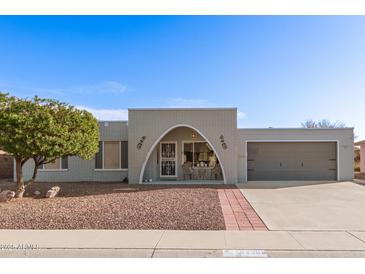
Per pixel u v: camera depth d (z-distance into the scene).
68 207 10.17
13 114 10.84
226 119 17.52
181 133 19.28
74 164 19.47
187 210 9.60
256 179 19.92
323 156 19.84
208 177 19.06
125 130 19.52
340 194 13.37
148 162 18.66
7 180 20.38
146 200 11.57
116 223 7.95
